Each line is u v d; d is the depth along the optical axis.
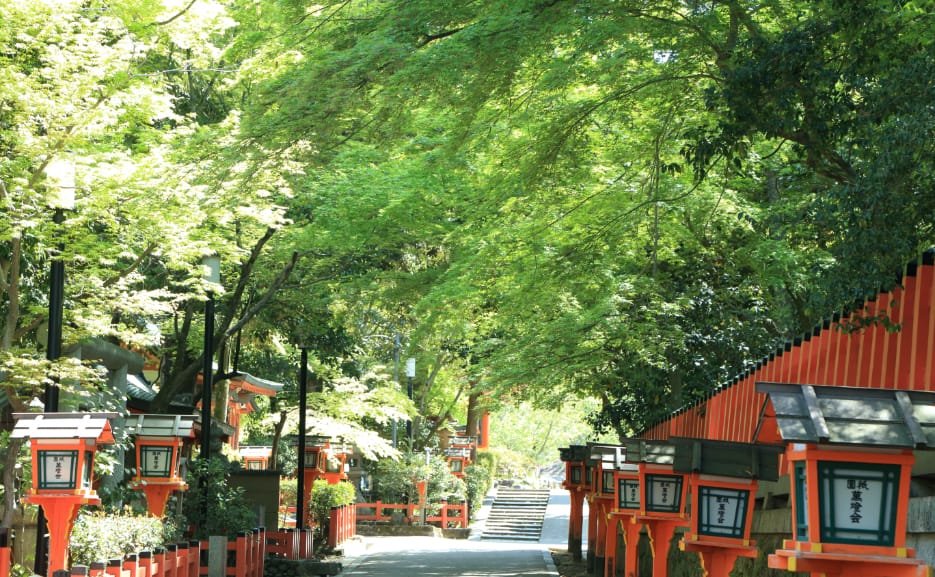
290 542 24.72
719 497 8.46
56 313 13.50
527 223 20.20
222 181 15.75
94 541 13.41
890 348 8.85
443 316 24.64
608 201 19.70
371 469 49.41
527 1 13.53
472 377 24.75
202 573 17.92
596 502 22.81
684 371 22.98
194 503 20.73
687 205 20.27
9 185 14.76
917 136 9.36
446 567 26.30
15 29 14.67
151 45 16.25
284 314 28.95
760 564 12.13
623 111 16.94
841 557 5.02
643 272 22.27
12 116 14.67
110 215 15.55
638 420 27.00
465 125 15.20
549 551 33.91
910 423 5.09
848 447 5.09
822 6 12.95
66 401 15.81
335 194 25.30
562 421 69.44
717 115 15.49
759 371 13.30
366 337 41.31
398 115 14.97
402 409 37.91
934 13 11.74
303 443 28.20
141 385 27.84
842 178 13.08
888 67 11.59
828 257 18.92
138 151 18.75
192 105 25.55
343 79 14.11
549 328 21.53
